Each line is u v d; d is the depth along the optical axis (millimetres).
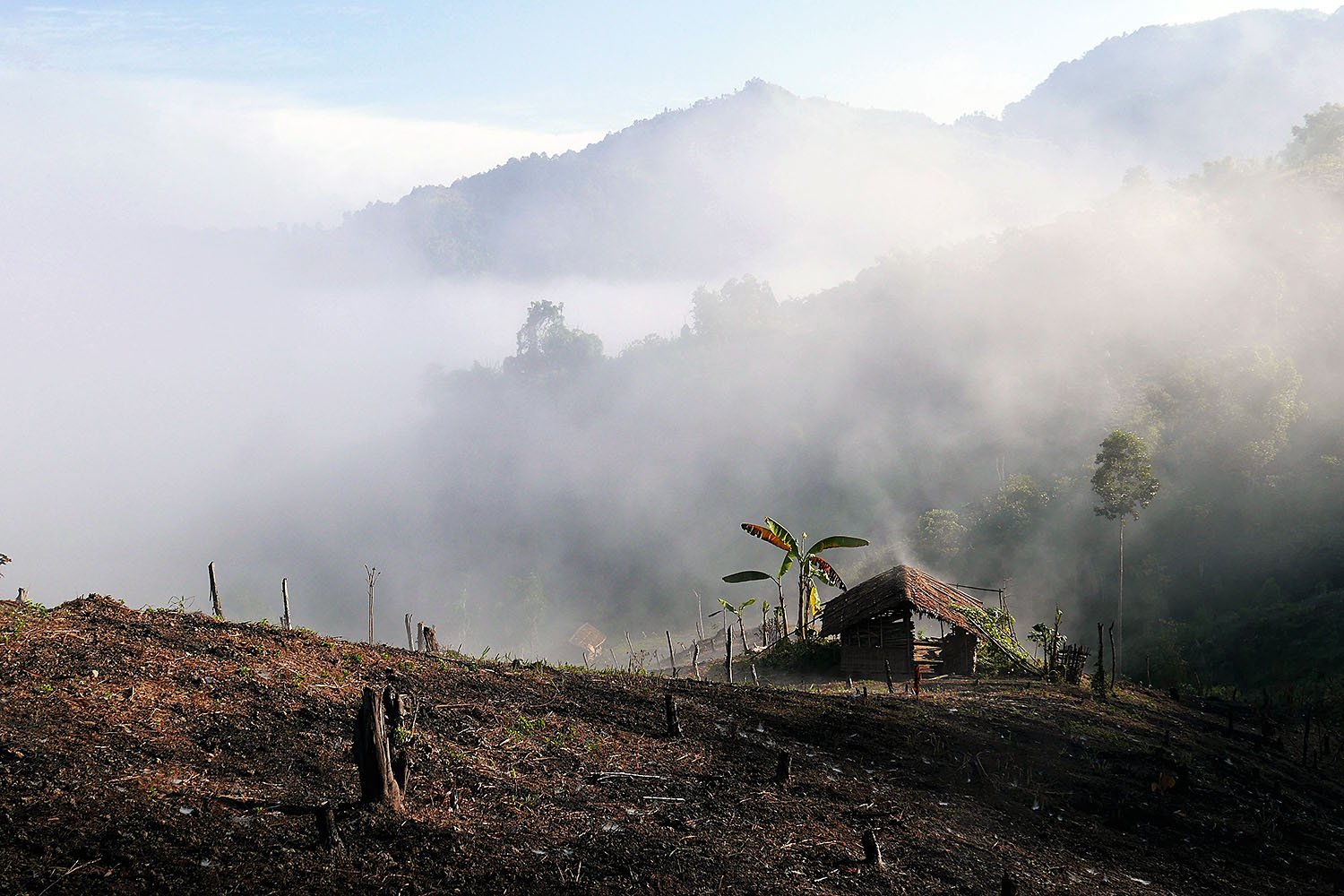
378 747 7141
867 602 23188
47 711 7637
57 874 5699
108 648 9211
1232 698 27641
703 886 7059
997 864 8969
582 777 8969
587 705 11383
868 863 8055
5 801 6309
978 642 22875
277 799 7109
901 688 18891
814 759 11117
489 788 8133
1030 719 15461
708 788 9258
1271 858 11273
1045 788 12047
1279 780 15789
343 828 6781
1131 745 15188
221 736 8031
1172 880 9844
